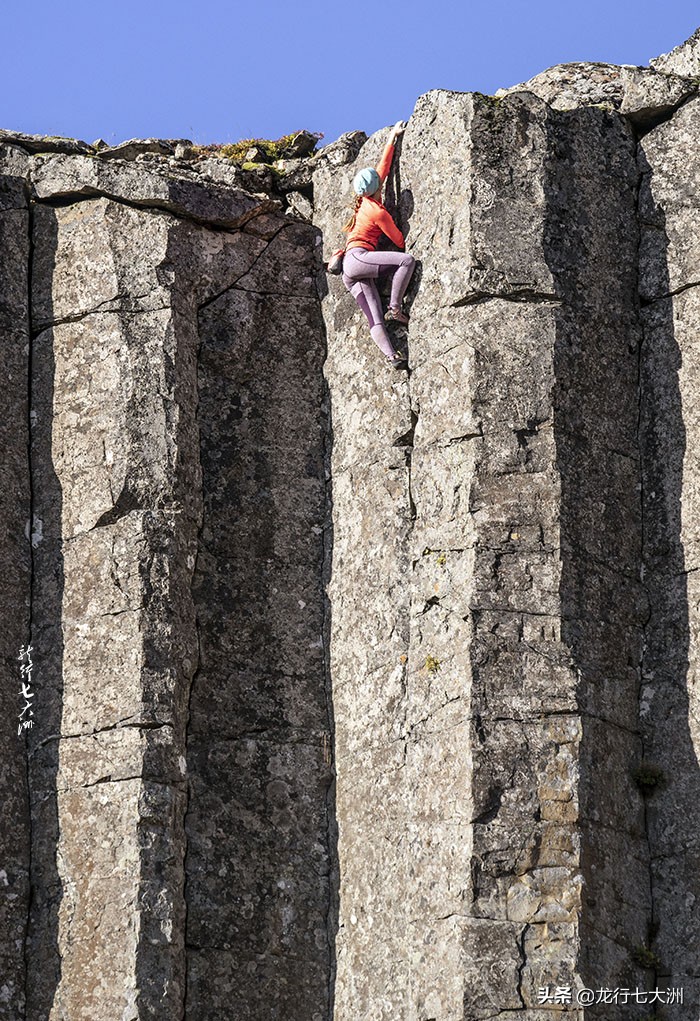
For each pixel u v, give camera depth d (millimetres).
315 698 44969
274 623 45375
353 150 49438
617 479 43750
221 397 46656
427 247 45062
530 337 43438
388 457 44906
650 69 47656
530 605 41688
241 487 46125
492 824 40156
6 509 45125
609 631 42500
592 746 41188
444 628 42062
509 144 44750
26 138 48375
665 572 43344
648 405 44562
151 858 42094
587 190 45281
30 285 47094
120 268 46438
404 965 41438
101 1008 41281
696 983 40594
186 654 44062
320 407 47250
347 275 45750
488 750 40594
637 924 40969
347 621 45000
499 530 42125
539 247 44094
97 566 44344
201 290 47031
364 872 42938
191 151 49812
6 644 44281
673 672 42656
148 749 42750
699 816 41594
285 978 42938
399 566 44125
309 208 48969
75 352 46156
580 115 45812
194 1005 42250
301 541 46125
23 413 46062
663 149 46000
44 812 43219
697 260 44812
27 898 42719
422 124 45906
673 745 42250
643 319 45219
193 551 44938
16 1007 41844
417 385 44500
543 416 43000
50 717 43812
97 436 45281
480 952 39375
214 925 42906
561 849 40156
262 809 43969
